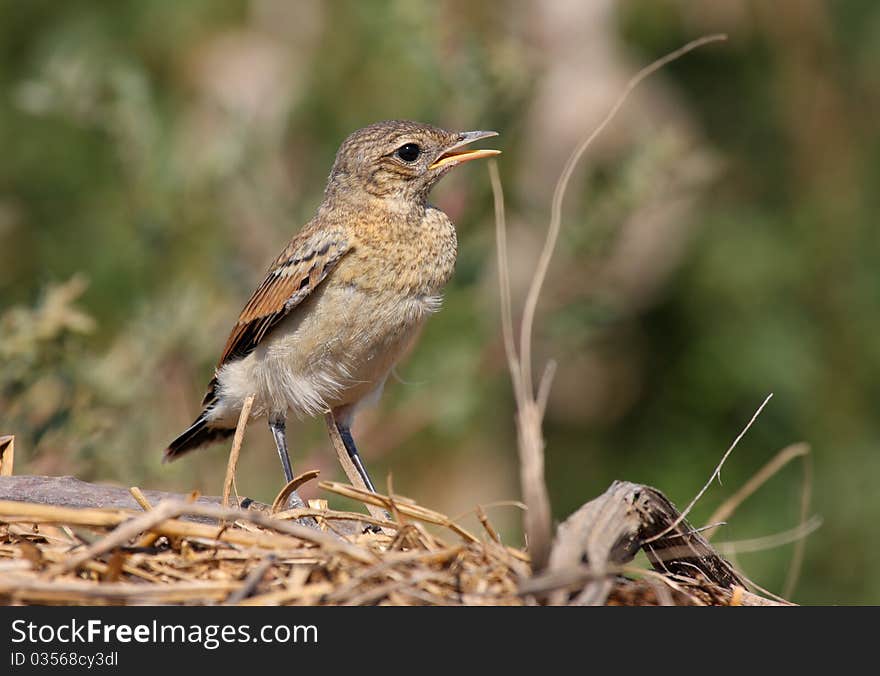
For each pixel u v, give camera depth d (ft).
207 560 19.30
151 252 40.86
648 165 40.34
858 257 48.26
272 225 40.98
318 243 29.35
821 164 49.60
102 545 18.30
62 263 43.78
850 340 47.52
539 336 42.32
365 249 29.43
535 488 18.26
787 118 49.65
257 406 30.55
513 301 41.98
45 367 32.63
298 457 40.47
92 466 33.50
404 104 43.86
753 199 49.93
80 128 45.06
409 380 39.47
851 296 47.93
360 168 30.09
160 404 37.42
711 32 49.03
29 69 47.19
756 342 47.47
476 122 38.75
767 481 45.52
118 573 18.62
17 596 17.89
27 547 19.22
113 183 44.57
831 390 47.16
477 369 40.32
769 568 43.24
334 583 18.72
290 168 43.62
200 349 37.45
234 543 19.47
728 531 41.96
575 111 45.78
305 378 29.89
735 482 45.85
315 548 19.30
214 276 40.55
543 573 18.16
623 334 48.98
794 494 45.06
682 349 48.85
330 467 38.73
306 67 45.73
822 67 49.60
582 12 46.39
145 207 40.22
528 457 18.37
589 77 46.32
